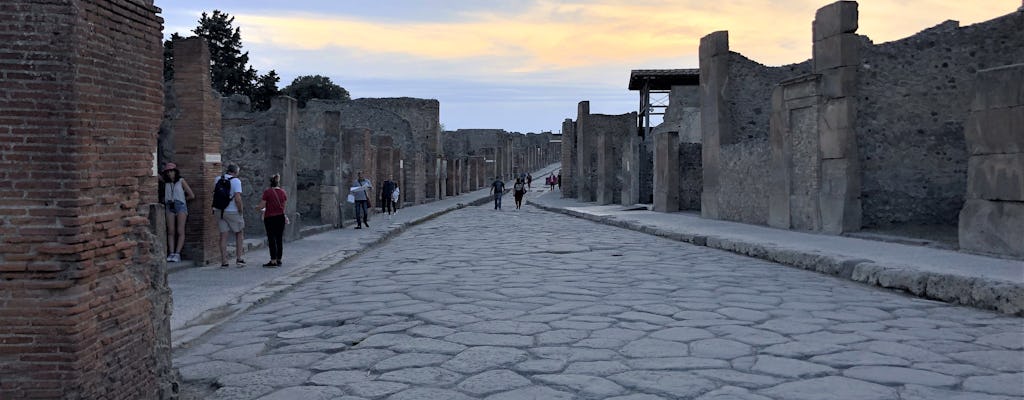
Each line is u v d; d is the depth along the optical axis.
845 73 15.06
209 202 11.62
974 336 6.17
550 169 100.12
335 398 4.50
